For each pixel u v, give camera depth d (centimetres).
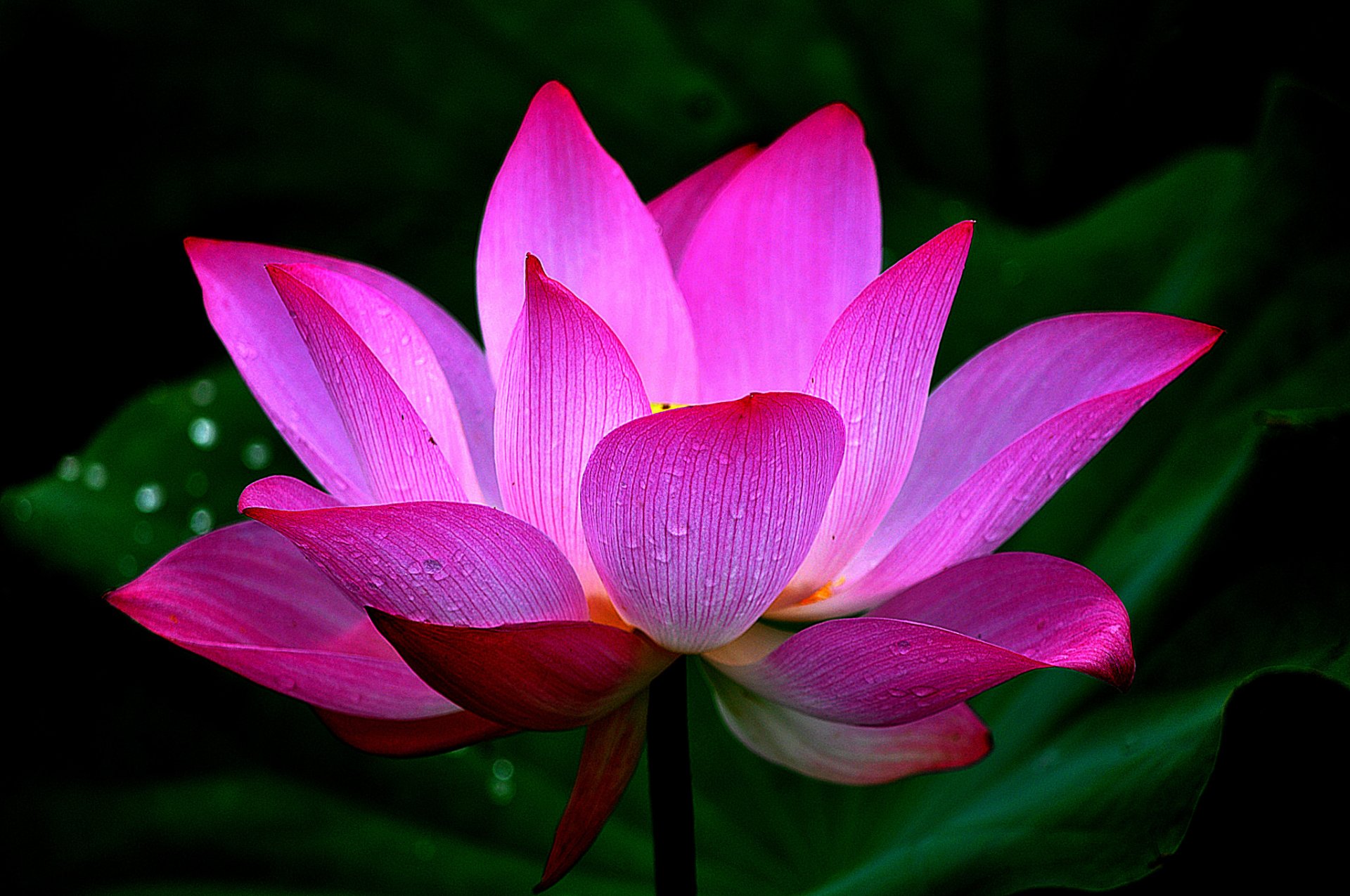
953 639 76
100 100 100
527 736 91
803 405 75
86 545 91
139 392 101
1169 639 86
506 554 77
